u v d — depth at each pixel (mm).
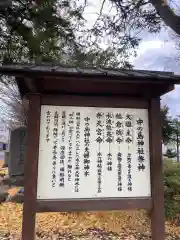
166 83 2943
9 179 8711
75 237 5004
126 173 3070
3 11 5895
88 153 3049
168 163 7535
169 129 10422
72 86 3094
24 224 2793
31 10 5965
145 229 5547
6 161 14461
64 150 3018
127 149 3121
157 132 3139
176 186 6375
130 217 5977
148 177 3098
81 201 2916
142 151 3145
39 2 5953
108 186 3014
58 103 3072
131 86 3139
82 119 3100
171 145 11242
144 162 3125
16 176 8578
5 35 6152
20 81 2928
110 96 3172
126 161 3094
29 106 3000
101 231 5359
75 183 2973
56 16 6230
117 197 3004
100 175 3025
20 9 5969
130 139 3146
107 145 3096
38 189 2902
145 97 3232
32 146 2926
